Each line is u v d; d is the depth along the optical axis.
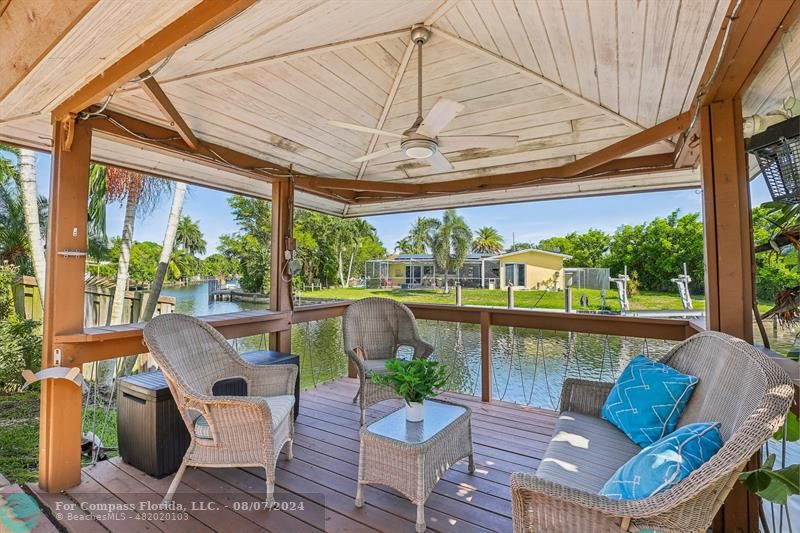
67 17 1.35
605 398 2.21
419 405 2.22
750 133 1.92
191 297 8.27
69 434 2.29
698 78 1.94
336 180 4.21
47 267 2.28
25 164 5.18
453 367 4.23
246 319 3.42
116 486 2.30
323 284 14.52
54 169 2.28
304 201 5.02
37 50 1.50
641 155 3.39
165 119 2.66
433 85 2.69
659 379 1.94
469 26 2.11
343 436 3.00
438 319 4.18
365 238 18.31
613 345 3.61
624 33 1.76
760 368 1.36
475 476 2.40
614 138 3.15
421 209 5.15
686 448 1.26
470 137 2.42
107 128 2.46
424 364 2.29
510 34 2.07
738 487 1.83
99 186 5.96
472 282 18.75
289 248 3.92
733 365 1.56
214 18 1.30
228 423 2.10
